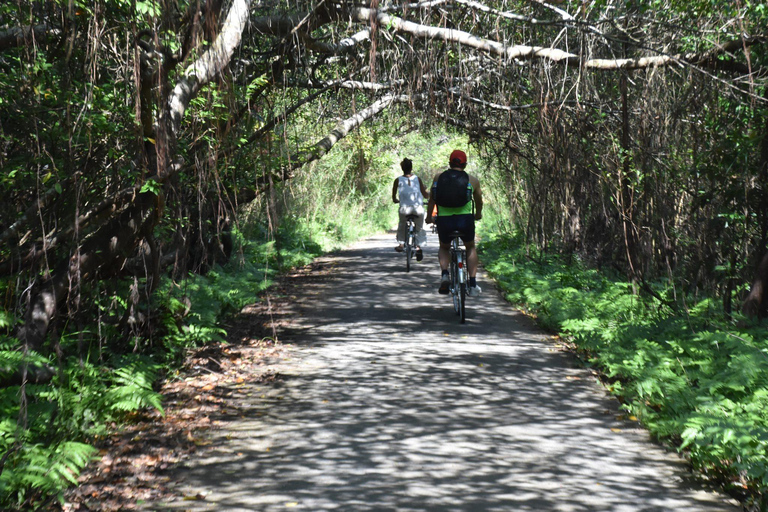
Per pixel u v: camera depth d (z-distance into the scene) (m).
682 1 9.12
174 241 10.11
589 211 16.34
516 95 13.63
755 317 9.88
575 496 5.31
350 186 36.62
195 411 7.39
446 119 14.40
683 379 7.38
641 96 12.41
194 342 10.09
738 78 8.95
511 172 19.42
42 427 6.11
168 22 7.27
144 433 6.69
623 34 10.34
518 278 16.02
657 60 9.10
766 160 9.91
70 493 5.32
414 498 5.27
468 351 10.30
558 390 8.26
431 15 10.11
